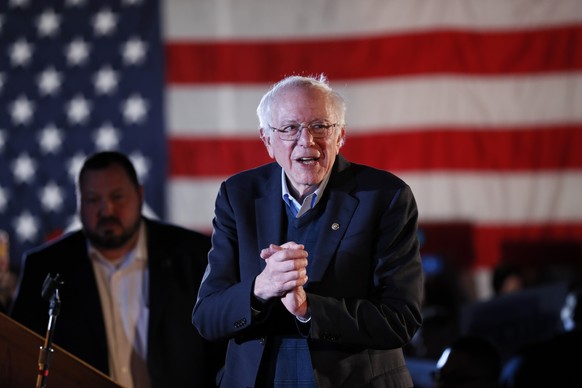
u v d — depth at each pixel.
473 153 18.91
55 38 20.00
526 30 18.95
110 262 8.14
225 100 19.44
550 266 18.16
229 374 5.83
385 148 18.97
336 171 5.88
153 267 7.99
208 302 5.66
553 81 18.88
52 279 5.68
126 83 19.69
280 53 19.36
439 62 18.92
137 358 7.86
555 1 18.95
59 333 7.83
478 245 18.81
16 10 20.16
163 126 19.48
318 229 5.74
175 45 19.61
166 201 19.33
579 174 18.78
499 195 18.89
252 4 19.48
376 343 5.43
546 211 18.83
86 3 20.02
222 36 19.53
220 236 5.98
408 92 18.95
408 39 19.02
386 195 5.75
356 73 19.11
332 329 5.34
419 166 18.89
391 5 19.14
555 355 9.76
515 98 18.94
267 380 5.62
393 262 5.67
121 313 7.99
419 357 13.86
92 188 7.98
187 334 7.84
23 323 7.86
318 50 19.28
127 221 8.02
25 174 19.72
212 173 19.34
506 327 12.45
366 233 5.66
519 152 18.89
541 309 12.48
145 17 19.78
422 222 18.86
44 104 19.86
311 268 5.62
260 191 5.98
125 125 19.61
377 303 5.54
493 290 16.47
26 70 19.95
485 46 19.02
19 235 19.62
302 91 5.54
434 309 15.92
